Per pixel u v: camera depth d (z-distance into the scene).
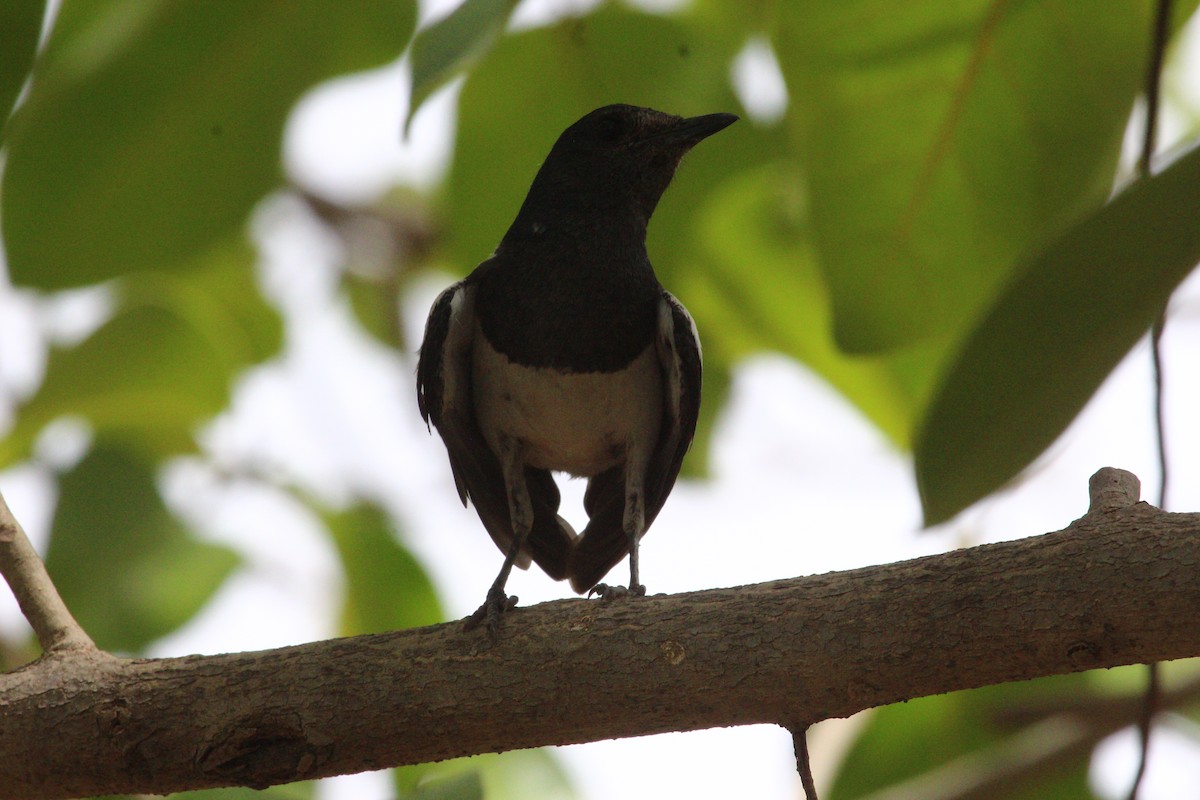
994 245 8.12
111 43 8.00
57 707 7.36
